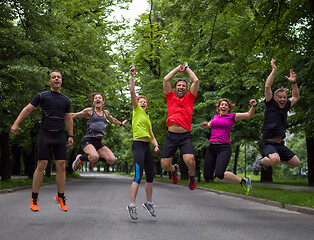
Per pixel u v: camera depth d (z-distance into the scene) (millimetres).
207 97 21719
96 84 20547
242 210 8133
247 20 19328
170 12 13734
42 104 5613
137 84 25125
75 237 4430
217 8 12945
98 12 22844
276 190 13320
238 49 14086
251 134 21641
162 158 5715
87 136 6203
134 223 5672
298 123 19469
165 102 23750
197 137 22719
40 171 5625
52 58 17688
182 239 4449
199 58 21688
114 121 6664
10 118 15641
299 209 8055
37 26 16578
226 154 6266
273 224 5871
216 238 4551
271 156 6184
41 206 7941
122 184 22891
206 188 17453
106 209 7715
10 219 5871
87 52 20219
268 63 14188
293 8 12930
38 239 4277
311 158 22188
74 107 19828
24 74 14281
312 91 13555
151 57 23703
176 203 9656
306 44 13352
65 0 19219
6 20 15852
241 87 21078
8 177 19000
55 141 5617
